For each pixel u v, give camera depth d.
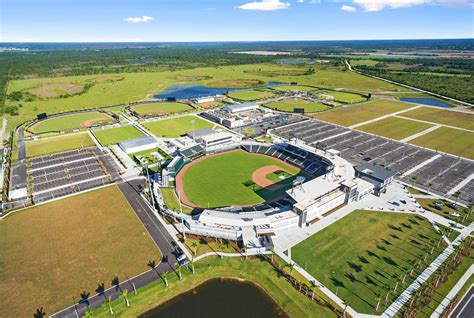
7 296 75.75
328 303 72.56
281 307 72.56
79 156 162.00
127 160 156.25
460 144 173.50
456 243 92.62
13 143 183.00
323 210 106.75
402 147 170.38
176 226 101.62
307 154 148.00
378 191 120.31
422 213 107.75
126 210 111.75
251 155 162.12
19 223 105.19
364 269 82.62
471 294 75.19
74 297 75.12
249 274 81.88
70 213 110.50
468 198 117.44
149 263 85.56
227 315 70.69
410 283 78.06
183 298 75.44
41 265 85.56
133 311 71.62
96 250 91.06
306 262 85.12
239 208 111.25
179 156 150.62
